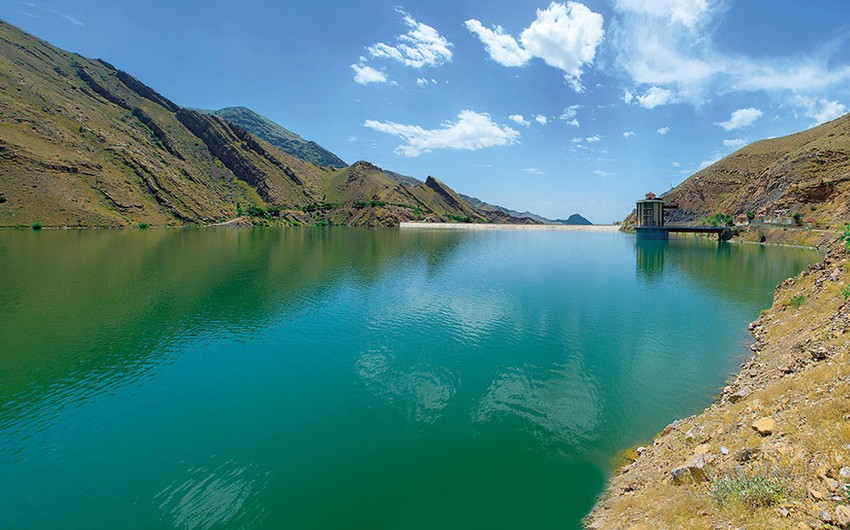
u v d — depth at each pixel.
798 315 30.28
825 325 21.36
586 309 48.12
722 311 46.22
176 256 92.06
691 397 25.39
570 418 23.31
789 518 9.12
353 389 27.50
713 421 16.97
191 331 39.72
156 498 17.39
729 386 25.11
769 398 15.51
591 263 89.06
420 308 48.53
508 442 20.97
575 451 20.05
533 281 66.44
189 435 22.20
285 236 176.75
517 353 33.84
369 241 153.50
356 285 62.38
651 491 14.07
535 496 16.94
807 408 12.95
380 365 31.56
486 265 85.88
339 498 17.23
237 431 22.61
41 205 153.38
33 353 34.00
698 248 123.12
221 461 19.97
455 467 19.08
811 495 9.40
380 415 24.08
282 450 20.77
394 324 42.16
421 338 37.72
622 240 163.50
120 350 34.75
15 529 15.73
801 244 109.88
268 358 33.06
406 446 20.92
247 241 140.75
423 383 28.36
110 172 198.25
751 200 162.12
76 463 19.86
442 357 33.09
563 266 84.44
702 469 12.55
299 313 46.12
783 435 12.27
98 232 146.38
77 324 41.44
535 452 20.05
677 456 15.62
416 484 18.02
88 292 54.84
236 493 17.70
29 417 24.17
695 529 10.39
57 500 17.33
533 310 47.75
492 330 40.09
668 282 65.00
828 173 132.12
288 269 77.56
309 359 32.84
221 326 41.31
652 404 24.69
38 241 110.00
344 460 19.84
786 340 27.16
